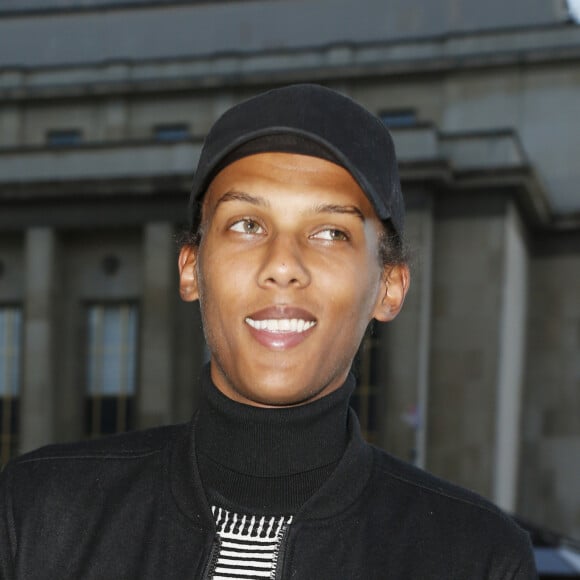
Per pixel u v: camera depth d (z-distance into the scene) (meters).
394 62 28.64
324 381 1.95
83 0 34.31
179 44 32.09
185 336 25.94
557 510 27.98
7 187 26.59
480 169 25.06
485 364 24.58
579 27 28.25
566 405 28.47
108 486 2.15
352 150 1.89
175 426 2.37
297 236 1.91
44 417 26.27
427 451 24.48
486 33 28.80
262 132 1.87
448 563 1.99
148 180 25.86
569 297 28.89
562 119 28.36
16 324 27.86
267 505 2.00
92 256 27.45
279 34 31.47
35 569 2.04
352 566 1.97
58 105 30.97
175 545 2.00
